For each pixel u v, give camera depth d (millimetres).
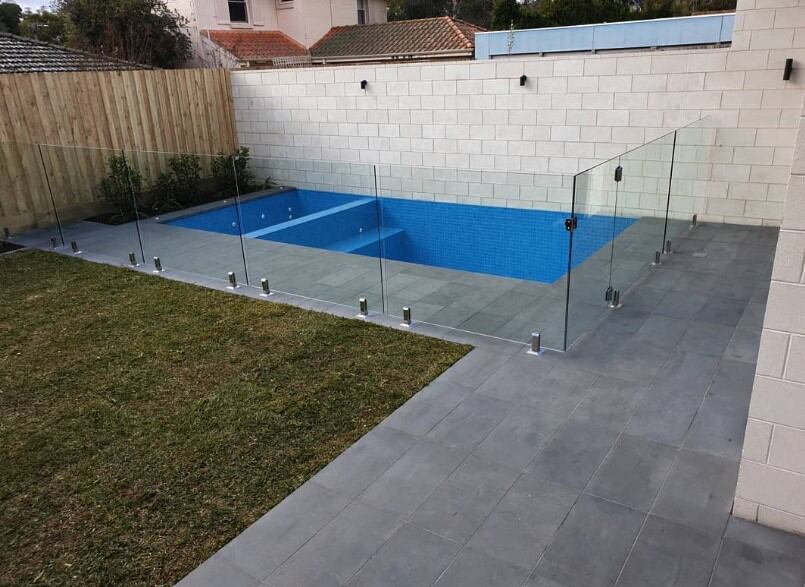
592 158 7422
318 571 2463
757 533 2551
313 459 3197
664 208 5844
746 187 6824
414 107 8539
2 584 2477
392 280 5051
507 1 19688
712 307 4871
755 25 6230
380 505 2826
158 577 2477
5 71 9336
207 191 6184
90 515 2869
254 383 4039
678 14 21859
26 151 7668
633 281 5410
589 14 20312
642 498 2789
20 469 3250
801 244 2170
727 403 3523
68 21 15539
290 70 9602
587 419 3426
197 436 3465
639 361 4055
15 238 7977
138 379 4184
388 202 5301
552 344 4293
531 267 4301
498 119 7898
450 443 3268
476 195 4734
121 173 6789
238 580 2438
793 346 2291
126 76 8992
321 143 9703
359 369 4152
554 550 2512
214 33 15828
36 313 5473
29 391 4086
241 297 5715
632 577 2361
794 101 6289
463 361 4191
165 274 6496
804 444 2383
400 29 15656
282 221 6023
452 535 2619
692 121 6805
